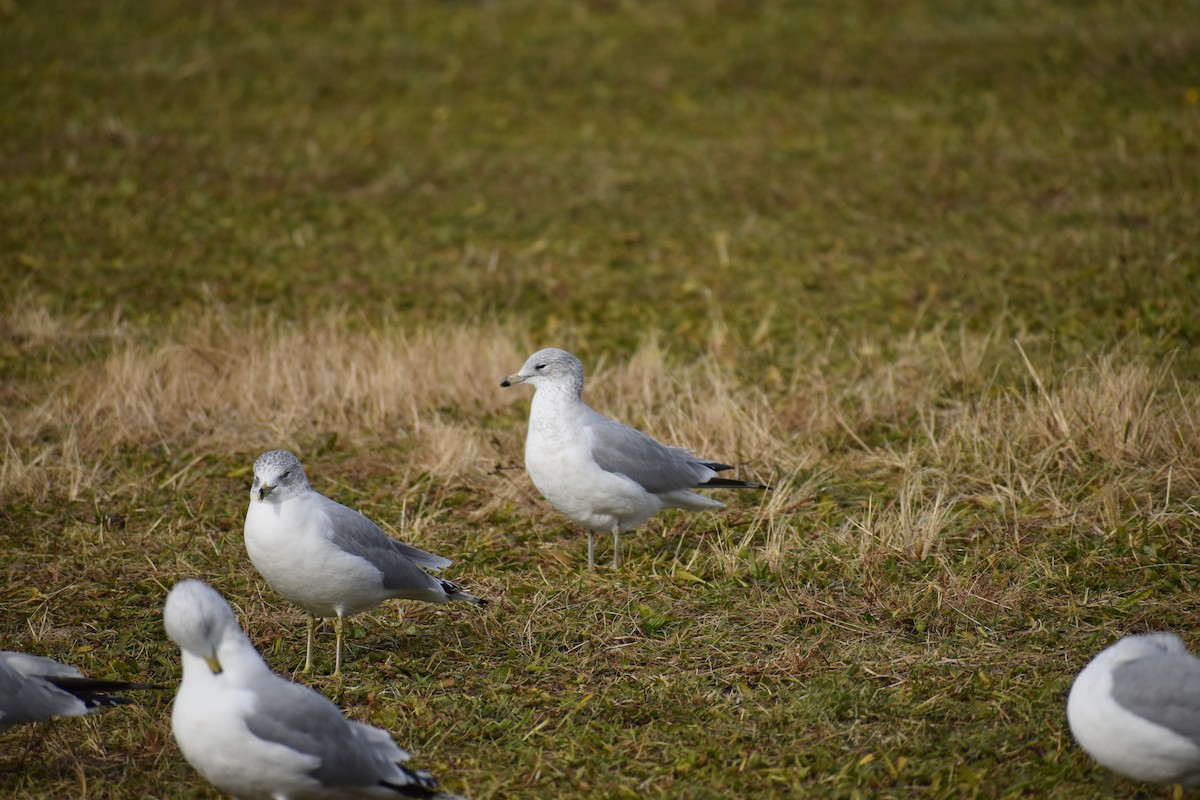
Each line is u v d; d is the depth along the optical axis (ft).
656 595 32.50
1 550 35.29
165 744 26.08
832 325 52.65
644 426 43.11
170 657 29.96
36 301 54.75
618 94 84.84
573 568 34.65
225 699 21.57
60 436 42.93
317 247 62.90
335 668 29.37
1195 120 72.84
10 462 39.99
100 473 40.57
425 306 56.44
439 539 36.37
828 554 33.88
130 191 67.82
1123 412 39.19
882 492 38.09
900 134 75.46
